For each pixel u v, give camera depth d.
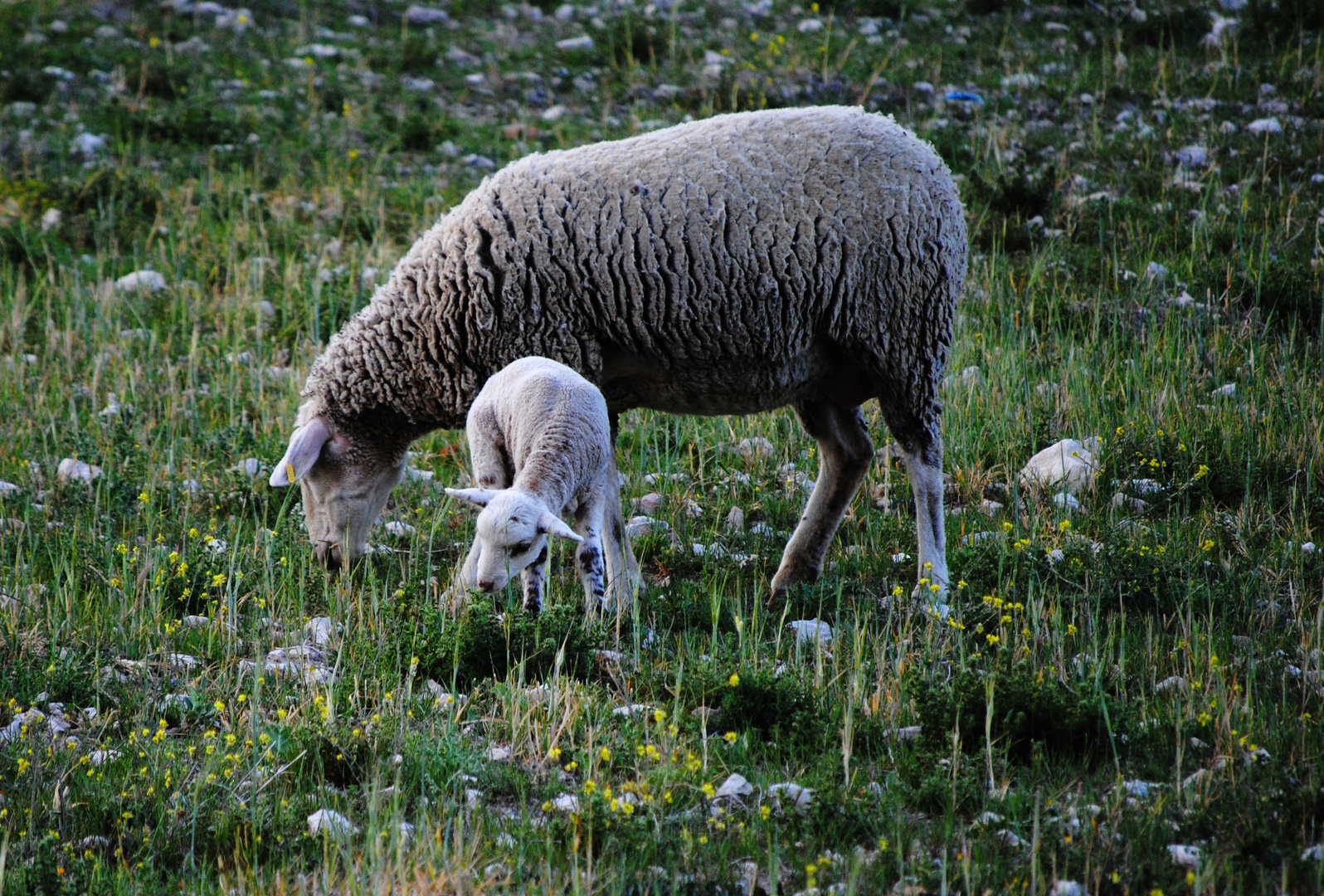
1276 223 39.97
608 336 22.47
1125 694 18.31
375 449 24.45
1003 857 14.32
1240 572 22.75
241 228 42.22
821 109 23.25
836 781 16.23
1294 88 50.62
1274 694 18.34
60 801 15.60
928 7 63.31
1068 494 26.83
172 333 35.06
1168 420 29.09
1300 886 13.66
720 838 14.95
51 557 23.33
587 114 53.84
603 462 21.16
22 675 18.84
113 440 28.81
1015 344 33.84
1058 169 45.03
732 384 23.14
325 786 16.25
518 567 19.05
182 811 15.54
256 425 31.09
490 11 65.94
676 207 21.86
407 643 19.78
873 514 26.94
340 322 36.25
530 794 16.36
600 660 20.05
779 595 23.34
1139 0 60.81
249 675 19.33
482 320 22.42
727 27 62.16
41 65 55.69
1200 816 14.89
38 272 38.25
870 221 22.22
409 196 45.44
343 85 55.84
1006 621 20.31
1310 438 27.58
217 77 56.16
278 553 24.02
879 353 22.77
